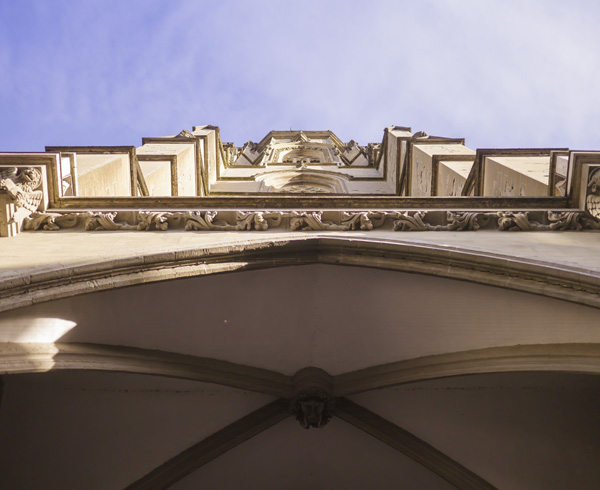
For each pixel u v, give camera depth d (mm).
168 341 8867
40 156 9578
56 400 9305
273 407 10062
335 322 9258
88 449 9688
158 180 18344
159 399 9773
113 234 8844
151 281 7582
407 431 10195
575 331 7871
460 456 10156
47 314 7379
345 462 10867
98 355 8055
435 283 8406
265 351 9484
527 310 8016
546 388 9570
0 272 6863
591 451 9617
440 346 9039
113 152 14633
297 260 8398
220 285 8539
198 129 30453
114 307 8016
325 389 9648
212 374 9273
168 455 10055
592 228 9234
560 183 10875
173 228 9180
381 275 8609
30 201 9078
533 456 9867
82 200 9672
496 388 9703
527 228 9195
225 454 10523
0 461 9391
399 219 9281
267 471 10930
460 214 9383
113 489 9859
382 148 32781
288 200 9789
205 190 24641
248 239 8406
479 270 7746
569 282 7176
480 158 15609
